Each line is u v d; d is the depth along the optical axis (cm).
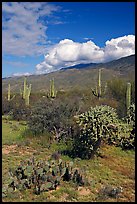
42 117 2125
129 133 1705
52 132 2069
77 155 1597
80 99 3269
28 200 923
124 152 1708
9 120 3306
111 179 1212
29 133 2136
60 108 2158
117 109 2634
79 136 1678
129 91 2353
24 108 3331
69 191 1012
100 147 1708
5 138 2105
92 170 1334
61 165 1179
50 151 1723
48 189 1033
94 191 1040
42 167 1140
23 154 1633
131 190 1077
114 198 982
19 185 1025
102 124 1541
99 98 3219
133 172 1306
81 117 1598
